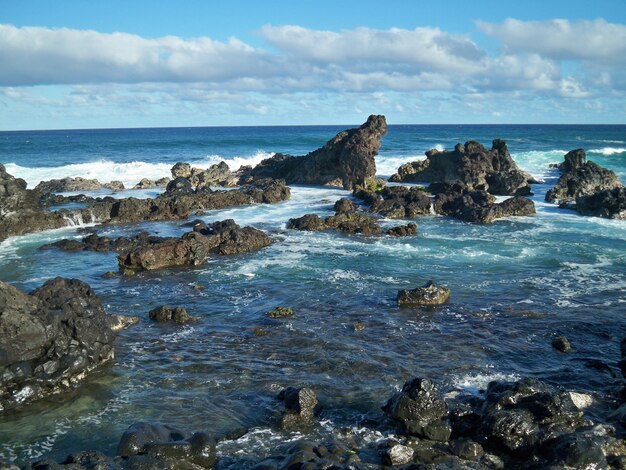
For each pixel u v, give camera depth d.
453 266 29.33
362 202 49.31
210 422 14.62
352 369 17.58
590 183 50.25
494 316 22.19
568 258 30.78
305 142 117.75
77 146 111.56
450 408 14.76
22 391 15.74
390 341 19.78
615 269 28.59
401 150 97.25
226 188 61.19
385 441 13.59
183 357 18.59
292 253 32.19
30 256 32.03
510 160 56.44
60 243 34.09
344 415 14.88
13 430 14.39
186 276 27.89
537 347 19.31
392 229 37.38
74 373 16.77
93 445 13.66
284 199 51.75
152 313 22.28
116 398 15.94
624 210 42.44
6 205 37.97
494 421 13.44
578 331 20.67
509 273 28.02
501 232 37.91
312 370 17.55
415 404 13.98
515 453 12.99
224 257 31.61
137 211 43.19
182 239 30.50
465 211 43.00
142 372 17.53
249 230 33.91
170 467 12.15
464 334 20.42
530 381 14.76
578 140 120.94
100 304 20.95
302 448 12.52
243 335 20.44
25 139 162.50
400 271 28.39
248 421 14.69
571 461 12.08
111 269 29.36
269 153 90.62
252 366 17.84
